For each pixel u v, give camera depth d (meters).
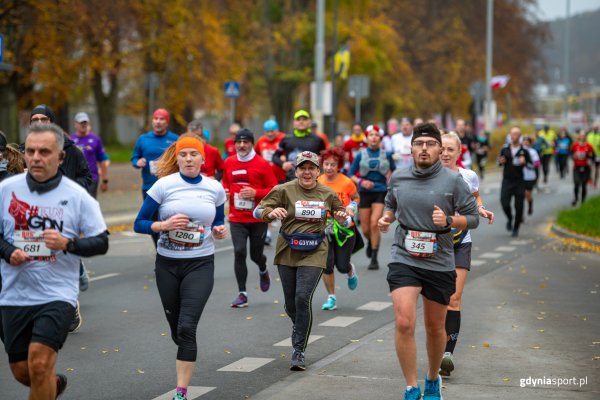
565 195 69.94
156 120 32.03
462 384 17.06
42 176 13.35
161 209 16.34
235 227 25.83
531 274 32.06
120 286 29.05
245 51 99.00
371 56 112.56
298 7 106.19
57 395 14.33
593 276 31.62
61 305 13.17
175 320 16.61
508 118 171.62
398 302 15.12
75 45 72.25
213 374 18.00
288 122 109.56
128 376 17.89
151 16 76.31
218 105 109.75
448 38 139.75
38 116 22.02
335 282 30.05
